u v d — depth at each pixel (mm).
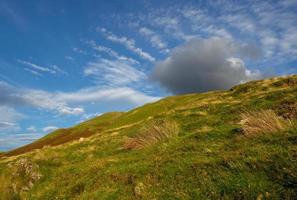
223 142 15211
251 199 9125
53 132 110438
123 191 12211
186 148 15625
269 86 39438
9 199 17859
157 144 18516
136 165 14562
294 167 9781
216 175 10961
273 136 13477
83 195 13258
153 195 11039
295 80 38531
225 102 32438
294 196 8680
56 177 18844
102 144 27594
